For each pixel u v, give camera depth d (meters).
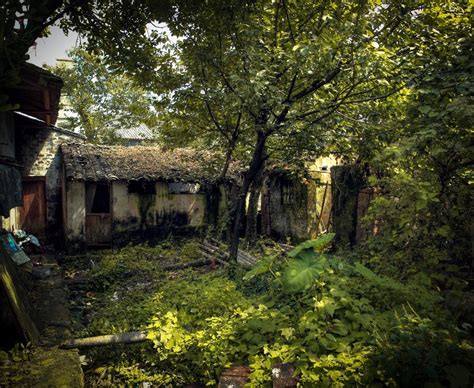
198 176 12.85
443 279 4.59
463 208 4.71
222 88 7.32
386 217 5.46
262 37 6.54
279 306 4.77
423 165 4.87
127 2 6.29
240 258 9.77
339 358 3.07
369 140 6.95
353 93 6.80
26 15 4.43
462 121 4.04
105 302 6.92
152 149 14.52
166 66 7.36
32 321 4.70
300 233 13.00
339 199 9.06
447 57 4.94
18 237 9.91
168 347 3.99
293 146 8.45
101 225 12.23
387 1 5.85
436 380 2.72
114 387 3.90
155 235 12.83
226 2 6.09
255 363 3.37
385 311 4.10
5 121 7.01
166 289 6.34
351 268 5.29
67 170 11.23
